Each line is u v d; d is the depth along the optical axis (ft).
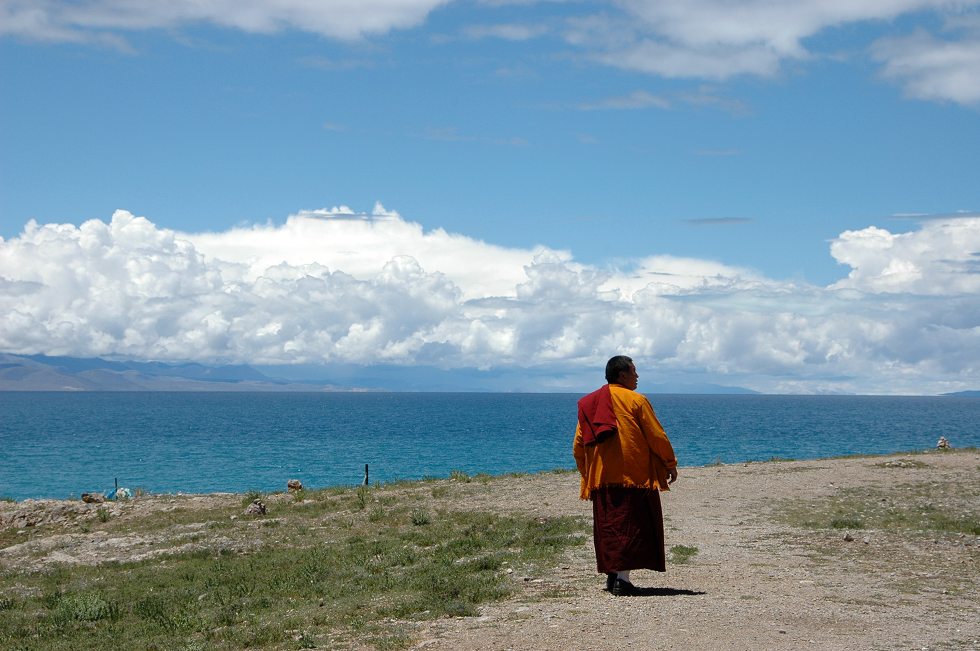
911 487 70.23
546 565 40.78
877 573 37.63
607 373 32.60
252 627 32.14
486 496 71.67
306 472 184.75
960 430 371.56
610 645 24.76
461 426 411.75
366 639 28.09
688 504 63.41
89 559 56.18
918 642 25.09
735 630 26.22
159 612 37.06
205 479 172.04
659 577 36.50
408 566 44.42
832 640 25.16
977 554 42.93
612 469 31.63
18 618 38.91
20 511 74.43
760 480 76.48
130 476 178.19
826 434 330.95
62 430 367.86
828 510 59.47
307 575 42.88
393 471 185.16
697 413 633.61
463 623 29.12
